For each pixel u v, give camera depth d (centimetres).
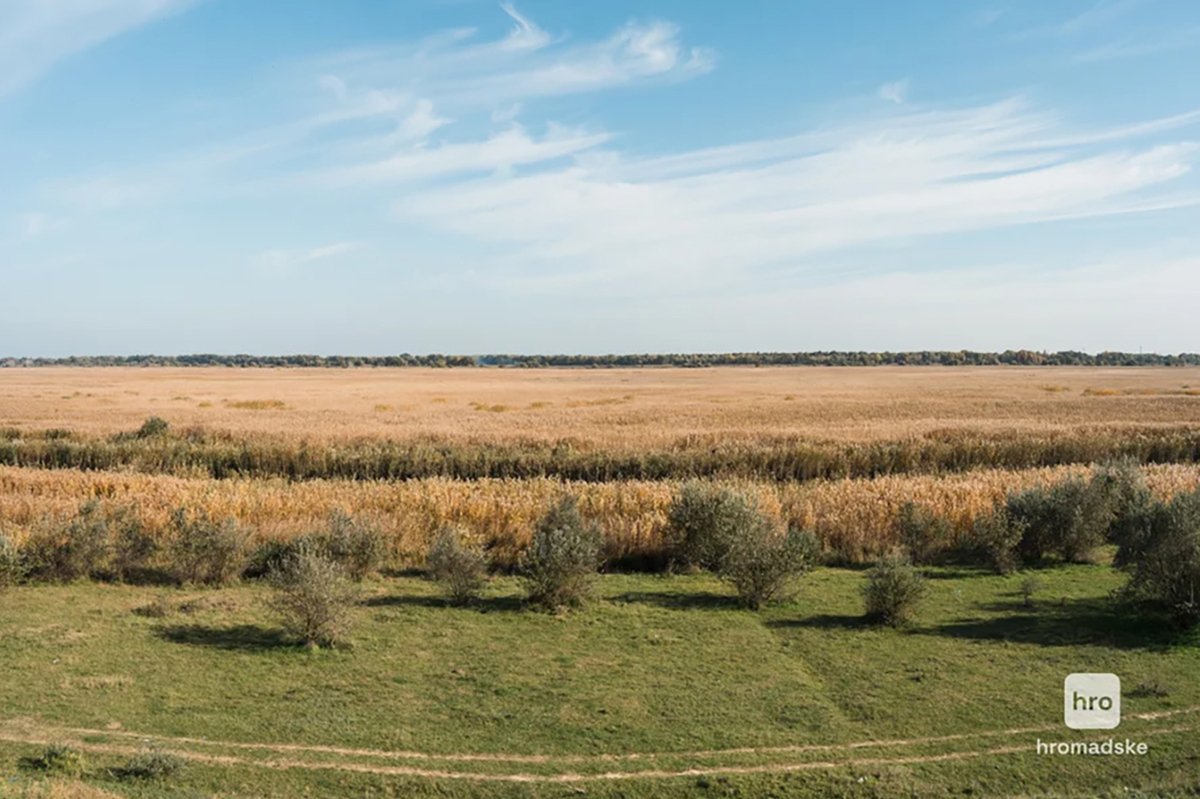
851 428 5266
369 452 3903
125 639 1431
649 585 1870
